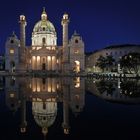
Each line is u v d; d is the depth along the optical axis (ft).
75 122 50.62
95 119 53.78
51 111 64.03
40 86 156.76
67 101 84.64
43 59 542.98
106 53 551.18
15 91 121.90
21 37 492.95
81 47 510.58
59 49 542.16
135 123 49.55
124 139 37.96
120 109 67.56
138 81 221.05
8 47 515.91
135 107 71.36
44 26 579.48
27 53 532.32
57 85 165.48
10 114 59.41
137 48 518.78
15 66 514.68
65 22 490.08
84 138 38.68
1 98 92.58
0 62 609.01
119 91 122.83
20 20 491.31
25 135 40.29
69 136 39.86
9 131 42.91
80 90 128.98
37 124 48.55
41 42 573.33
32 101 84.23
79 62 510.58
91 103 79.97
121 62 369.09
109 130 43.86
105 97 97.14
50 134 41.14
